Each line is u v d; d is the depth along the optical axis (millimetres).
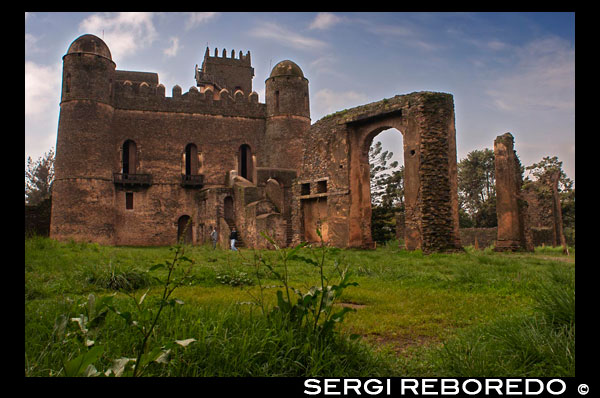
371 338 5418
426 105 19562
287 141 41406
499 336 4641
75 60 36094
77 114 35656
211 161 41500
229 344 3883
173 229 39844
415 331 5727
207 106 42062
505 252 21422
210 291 8484
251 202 32500
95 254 15242
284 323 4266
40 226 38281
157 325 4426
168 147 40438
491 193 53312
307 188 26406
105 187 36344
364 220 23203
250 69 58438
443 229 19000
